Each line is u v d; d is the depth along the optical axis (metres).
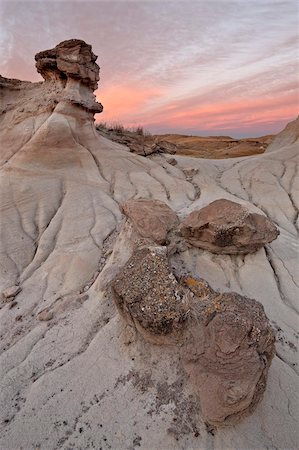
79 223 12.60
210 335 5.06
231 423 4.61
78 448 4.77
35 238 12.29
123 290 5.94
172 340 5.49
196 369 4.95
